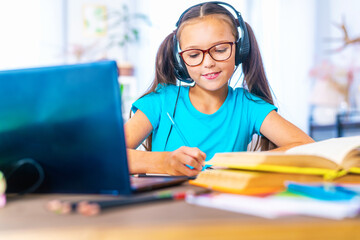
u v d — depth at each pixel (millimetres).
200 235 374
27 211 485
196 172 855
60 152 589
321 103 3668
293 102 3949
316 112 3877
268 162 594
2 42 3473
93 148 578
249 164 613
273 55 3967
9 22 3484
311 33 3920
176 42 1145
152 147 1288
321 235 381
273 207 438
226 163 661
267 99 1282
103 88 570
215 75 1086
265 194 540
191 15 1093
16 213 473
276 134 1193
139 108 1251
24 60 3539
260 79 1275
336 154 664
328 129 3510
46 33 3604
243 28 1124
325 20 3912
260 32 3971
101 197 571
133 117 1244
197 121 1250
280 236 377
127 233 374
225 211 450
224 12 1099
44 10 3588
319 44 3926
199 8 1102
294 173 612
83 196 584
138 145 1219
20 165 604
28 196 600
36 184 600
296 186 525
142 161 938
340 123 3191
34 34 3562
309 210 423
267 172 609
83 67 577
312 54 3916
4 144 605
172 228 375
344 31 3793
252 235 374
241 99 1281
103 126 572
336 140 775
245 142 1255
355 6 3762
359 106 3539
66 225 400
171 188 662
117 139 569
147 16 3814
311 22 3920
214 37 1061
